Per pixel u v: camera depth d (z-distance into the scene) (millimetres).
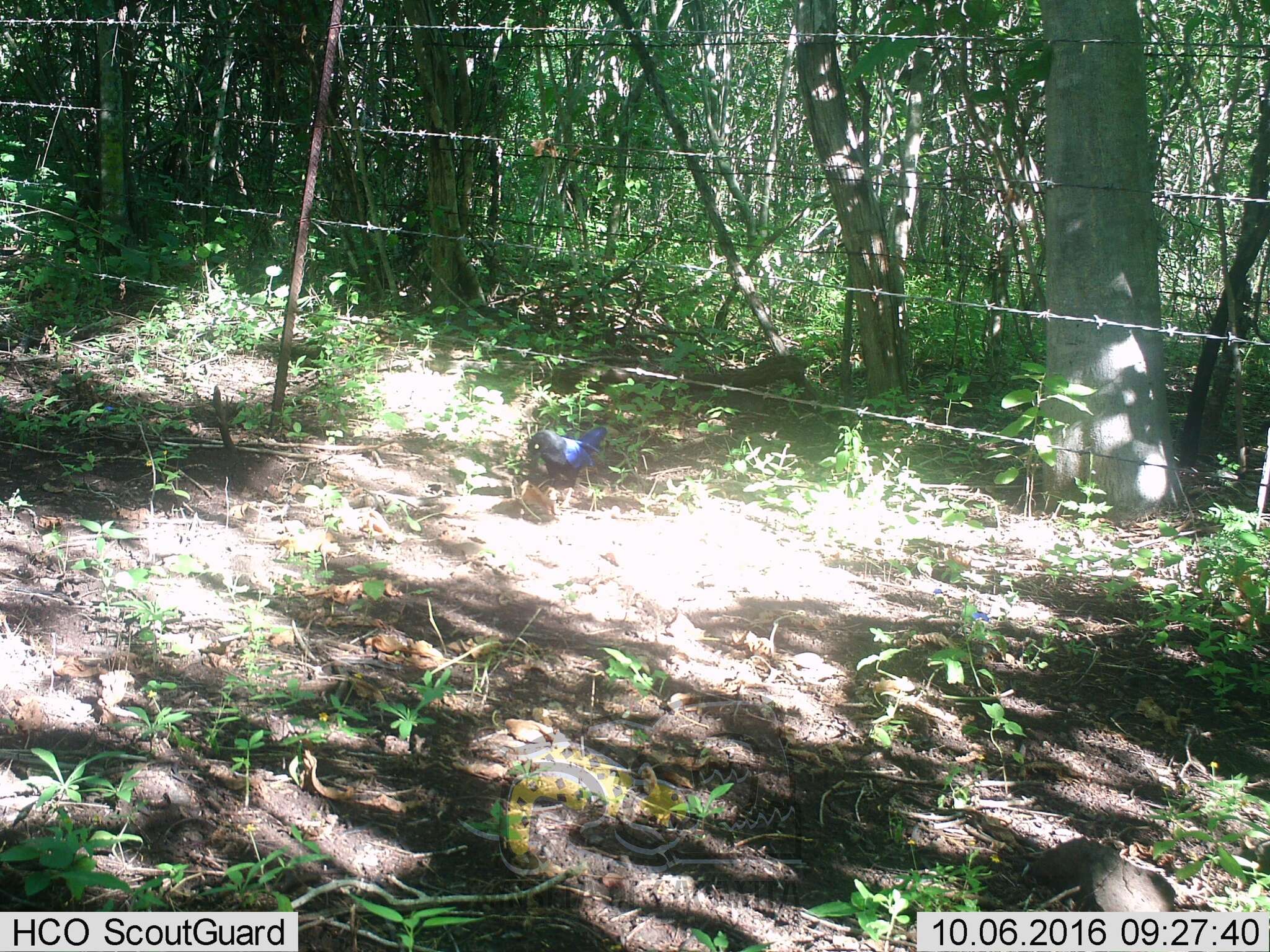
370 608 4020
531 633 3975
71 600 3801
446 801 3025
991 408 7422
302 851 2746
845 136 6773
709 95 9906
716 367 7930
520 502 5102
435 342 7391
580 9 9609
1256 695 4059
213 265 8148
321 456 5395
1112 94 5504
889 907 2674
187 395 6000
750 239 8211
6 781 2830
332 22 5438
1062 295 5703
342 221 8523
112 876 2439
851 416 6723
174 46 9008
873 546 5043
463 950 2529
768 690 3746
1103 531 5520
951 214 10711
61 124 8688
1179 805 3344
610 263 9211
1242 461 6500
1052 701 3904
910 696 3791
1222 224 6191
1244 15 7090
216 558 4242
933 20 6148
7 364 6129
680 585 4465
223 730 3188
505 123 9438
